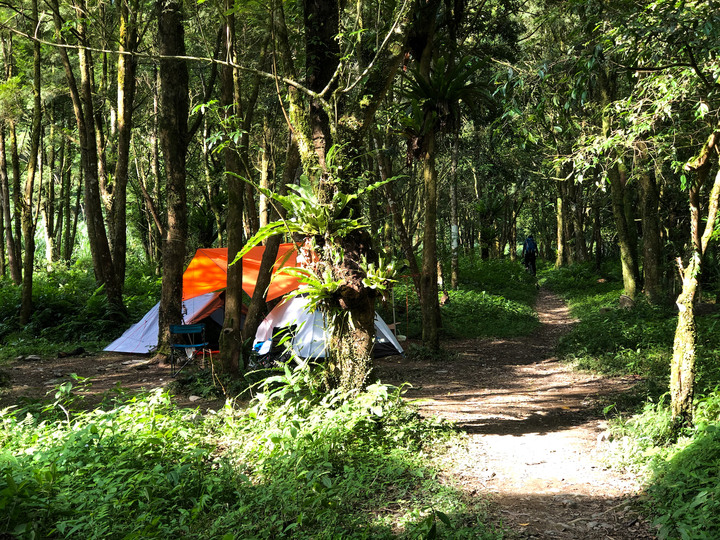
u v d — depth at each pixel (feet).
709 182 41.98
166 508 13.65
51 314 52.49
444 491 14.82
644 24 16.74
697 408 18.30
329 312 20.61
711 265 54.29
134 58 48.44
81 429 17.20
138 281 67.77
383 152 49.60
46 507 12.98
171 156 40.86
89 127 50.72
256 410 20.38
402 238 48.83
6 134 77.61
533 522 13.46
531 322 57.21
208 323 45.16
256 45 37.47
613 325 42.06
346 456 16.80
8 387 31.73
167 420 19.39
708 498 12.73
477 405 25.95
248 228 71.97
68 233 99.19
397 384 31.40
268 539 12.47
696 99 19.84
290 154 30.63
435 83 39.40
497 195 113.19
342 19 25.86
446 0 43.86
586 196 99.91
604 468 16.94
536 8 57.26
